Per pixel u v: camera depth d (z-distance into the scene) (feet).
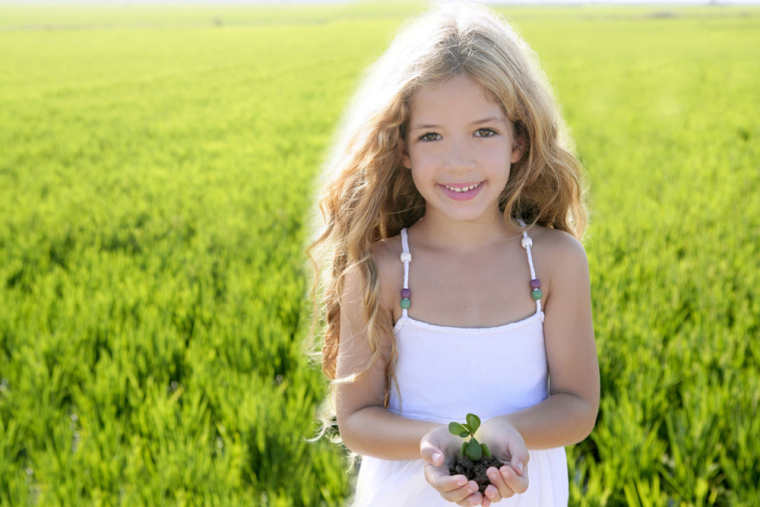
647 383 14.32
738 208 28.48
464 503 5.29
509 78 5.92
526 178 6.48
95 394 14.66
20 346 17.33
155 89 96.84
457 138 5.97
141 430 13.79
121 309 19.45
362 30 220.23
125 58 143.84
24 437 14.08
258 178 38.75
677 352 15.72
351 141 6.68
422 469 6.44
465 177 5.96
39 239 26.99
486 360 6.30
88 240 27.30
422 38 6.07
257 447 12.91
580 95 80.02
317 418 13.84
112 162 46.70
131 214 31.14
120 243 27.32
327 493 11.71
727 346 15.81
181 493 11.36
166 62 135.74
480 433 5.76
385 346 6.56
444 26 6.06
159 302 19.63
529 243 6.52
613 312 17.67
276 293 20.18
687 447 12.40
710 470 11.93
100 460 12.50
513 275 6.44
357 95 6.89
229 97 87.76
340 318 6.81
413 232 6.72
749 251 22.82
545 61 123.24
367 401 6.56
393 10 404.36
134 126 65.05
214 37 203.72
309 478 12.33
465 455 5.51
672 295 19.43
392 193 6.81
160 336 16.74
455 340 6.31
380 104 6.11
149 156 49.19
